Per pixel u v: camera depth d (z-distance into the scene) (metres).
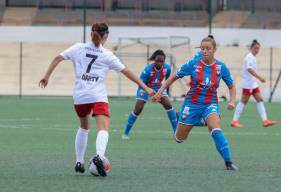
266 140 41.00
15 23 130.88
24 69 109.31
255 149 35.78
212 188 22.53
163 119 58.22
